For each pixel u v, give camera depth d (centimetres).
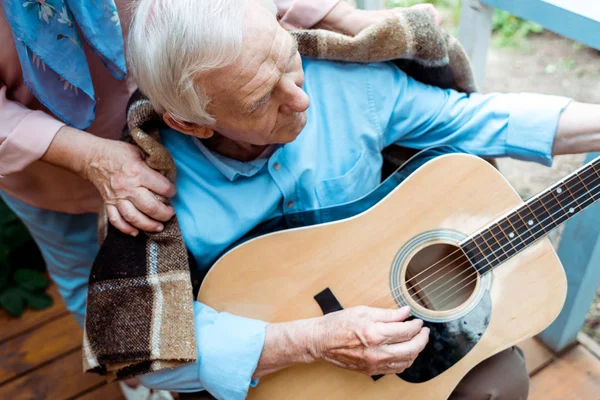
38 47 98
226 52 84
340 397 107
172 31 85
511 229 107
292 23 116
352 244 110
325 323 100
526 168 217
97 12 100
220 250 112
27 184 124
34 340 182
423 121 118
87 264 147
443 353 107
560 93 248
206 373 102
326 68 114
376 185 123
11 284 192
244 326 103
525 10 121
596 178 103
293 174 111
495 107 115
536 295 108
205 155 109
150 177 101
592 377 152
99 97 119
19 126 104
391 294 109
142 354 98
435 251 113
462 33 146
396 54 111
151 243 103
